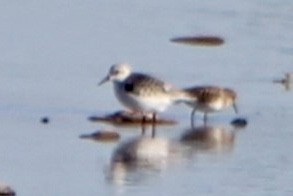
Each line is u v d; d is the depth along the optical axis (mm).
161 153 21500
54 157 20891
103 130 22609
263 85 26953
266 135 22938
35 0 35562
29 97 24844
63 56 28875
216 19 35250
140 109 23359
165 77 27062
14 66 27500
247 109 24828
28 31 31578
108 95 25297
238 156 21453
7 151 21094
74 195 19016
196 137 22641
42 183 19516
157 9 36094
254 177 20281
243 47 31484
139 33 32500
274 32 33750
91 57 28969
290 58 30281
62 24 32812
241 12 36406
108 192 19203
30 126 22719
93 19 33875
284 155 21594
